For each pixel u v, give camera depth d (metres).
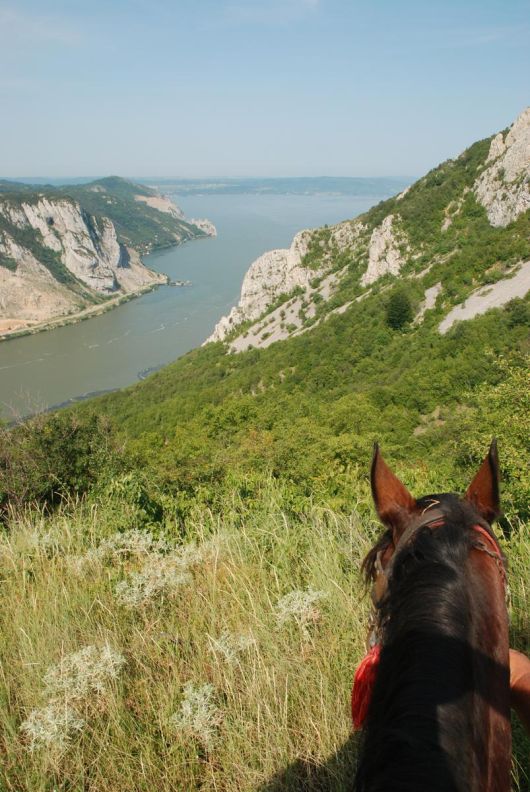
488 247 101.44
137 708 2.88
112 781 2.50
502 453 13.86
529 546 4.04
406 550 1.41
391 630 1.28
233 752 2.53
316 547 4.38
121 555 4.89
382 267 125.56
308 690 2.79
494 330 67.25
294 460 14.37
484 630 1.29
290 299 146.88
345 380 78.62
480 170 128.62
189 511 6.16
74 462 9.88
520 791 2.21
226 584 3.91
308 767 2.44
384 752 1.02
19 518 6.50
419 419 50.47
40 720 2.71
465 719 1.09
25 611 3.78
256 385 86.88
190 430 49.09
